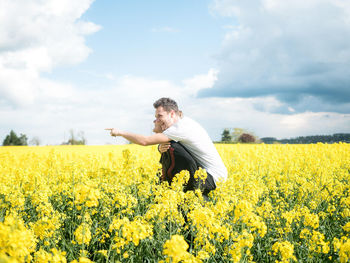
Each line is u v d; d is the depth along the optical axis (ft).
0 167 25.21
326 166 28.66
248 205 10.21
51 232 11.11
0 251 6.68
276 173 24.98
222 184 15.38
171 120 15.78
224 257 10.59
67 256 11.46
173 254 6.82
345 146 49.42
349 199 15.34
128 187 17.44
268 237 13.57
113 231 13.04
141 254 11.85
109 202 14.80
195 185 15.26
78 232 9.27
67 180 20.10
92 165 24.98
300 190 18.78
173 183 14.06
